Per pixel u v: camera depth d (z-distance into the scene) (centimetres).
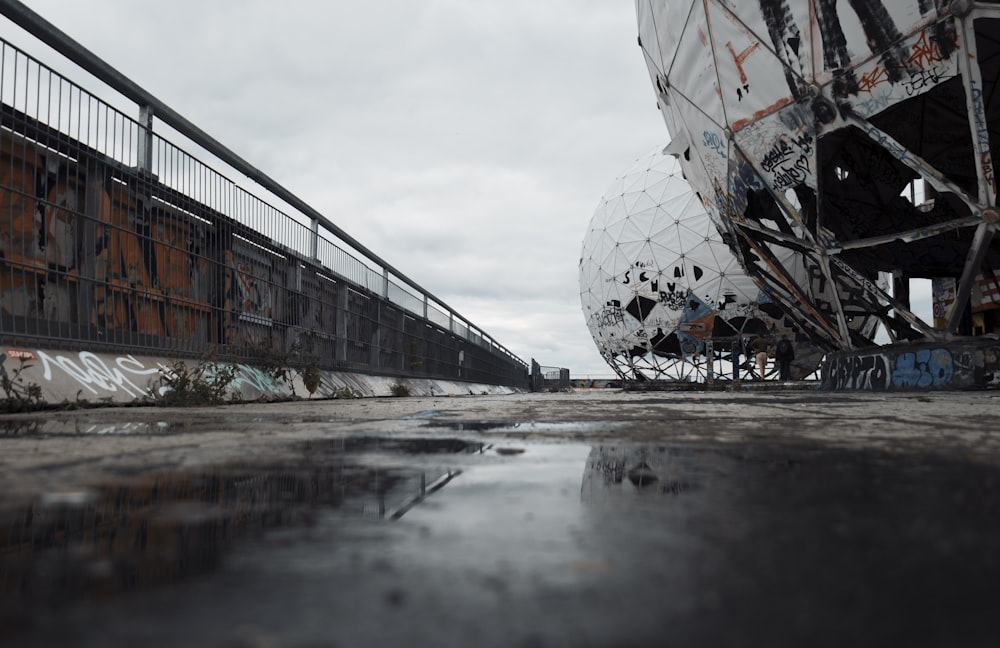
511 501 118
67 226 664
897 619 56
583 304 4278
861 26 903
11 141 596
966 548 81
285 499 121
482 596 63
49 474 157
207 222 931
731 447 219
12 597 64
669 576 69
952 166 1552
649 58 1400
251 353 1036
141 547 84
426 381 2352
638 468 165
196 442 250
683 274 3431
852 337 1355
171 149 853
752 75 1055
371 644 51
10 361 556
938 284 1959
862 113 942
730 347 3444
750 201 1305
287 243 1224
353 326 1641
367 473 158
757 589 65
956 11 822
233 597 63
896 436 259
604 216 3922
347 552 81
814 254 1224
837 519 99
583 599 62
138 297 772
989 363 1009
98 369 669
